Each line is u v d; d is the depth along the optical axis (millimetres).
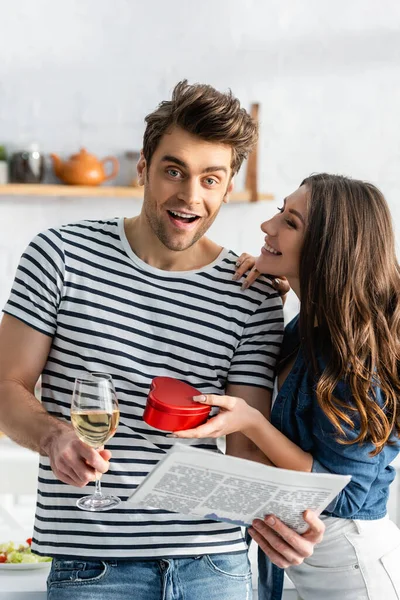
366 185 2045
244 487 1598
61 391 1858
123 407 1845
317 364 1938
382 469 1995
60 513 1818
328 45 4270
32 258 1881
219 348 1935
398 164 4359
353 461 1920
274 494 1620
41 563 2150
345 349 1895
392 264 2008
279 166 4316
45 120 4105
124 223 1969
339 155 4332
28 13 4051
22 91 4078
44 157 4004
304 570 2070
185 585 1815
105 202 4219
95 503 1689
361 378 1896
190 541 1835
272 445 1839
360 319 1934
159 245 1922
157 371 1882
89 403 1590
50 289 1858
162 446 1845
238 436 1970
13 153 3967
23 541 2426
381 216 2006
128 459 1823
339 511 1945
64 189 3988
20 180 3953
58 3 4066
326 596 2039
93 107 4133
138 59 4145
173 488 1597
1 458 3121
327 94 4301
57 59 4090
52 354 1880
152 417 1652
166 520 1823
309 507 1671
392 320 1972
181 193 1814
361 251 1964
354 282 1946
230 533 1884
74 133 4133
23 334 1852
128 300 1893
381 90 4320
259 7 4211
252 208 4316
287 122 4293
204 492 1613
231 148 1848
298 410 1946
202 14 4176
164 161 1812
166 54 4164
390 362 1940
